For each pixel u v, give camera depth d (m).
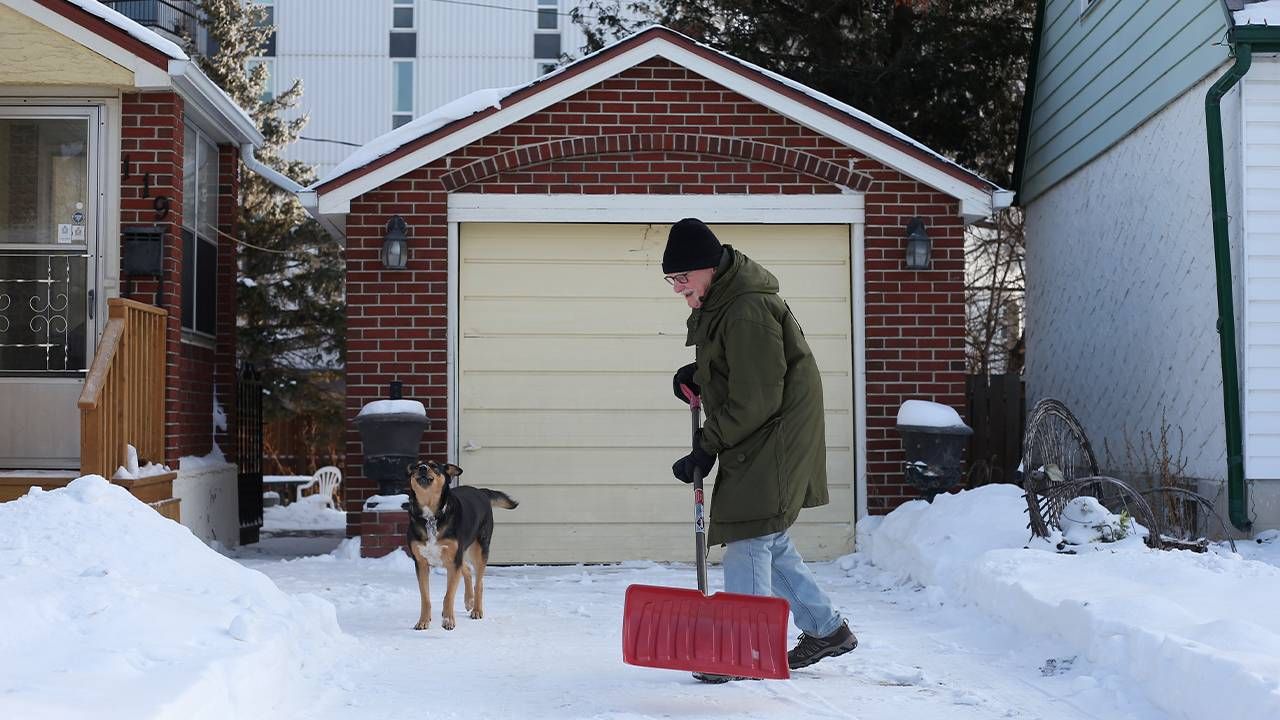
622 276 10.62
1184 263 10.29
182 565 5.98
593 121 10.56
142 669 4.41
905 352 10.59
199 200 11.53
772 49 17.27
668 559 10.45
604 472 10.49
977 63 16.66
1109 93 11.95
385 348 10.38
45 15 9.78
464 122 10.40
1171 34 10.44
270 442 25.50
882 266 10.62
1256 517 9.33
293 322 21.84
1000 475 13.09
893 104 16.62
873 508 10.52
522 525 10.42
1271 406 9.35
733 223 10.64
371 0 31.89
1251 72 9.42
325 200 10.39
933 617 7.42
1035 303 14.57
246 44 23.09
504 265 10.58
